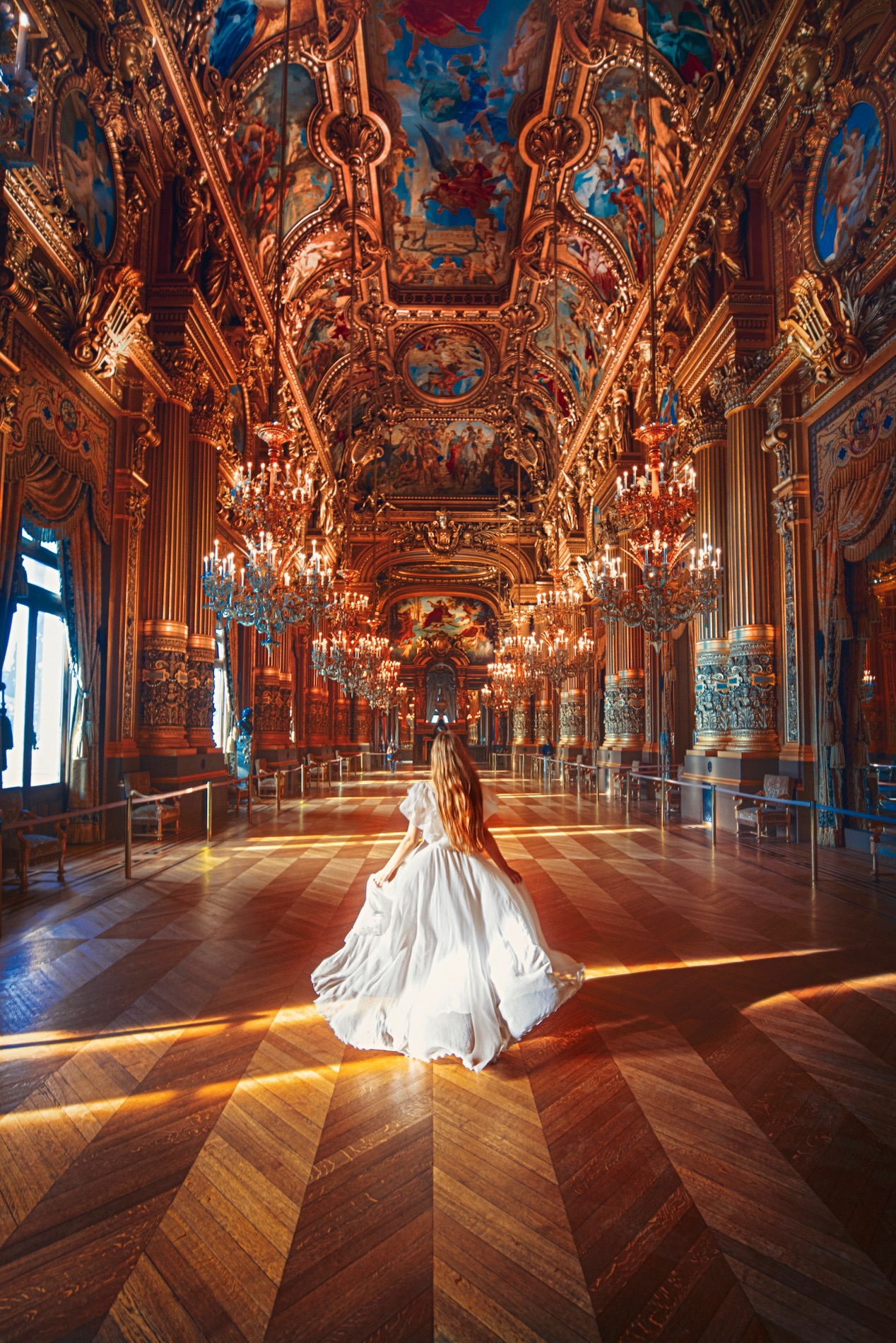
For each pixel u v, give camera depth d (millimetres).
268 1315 1950
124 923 5922
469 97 14352
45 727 10258
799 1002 4211
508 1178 2564
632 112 13477
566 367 22672
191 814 11477
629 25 11891
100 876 7902
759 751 10781
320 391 22828
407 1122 2926
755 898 6797
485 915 3609
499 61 13617
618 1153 2713
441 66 13703
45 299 8250
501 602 38000
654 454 8891
